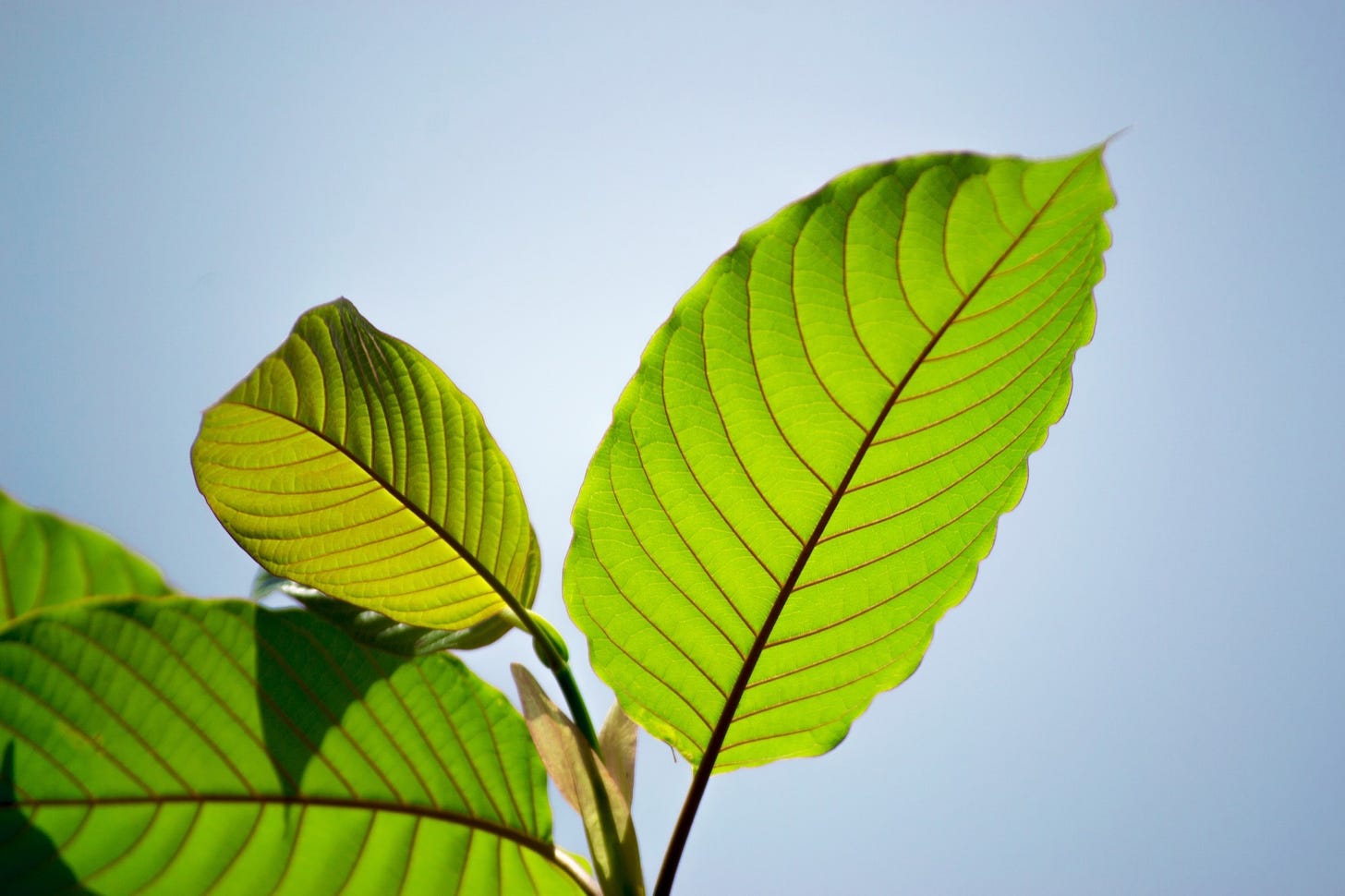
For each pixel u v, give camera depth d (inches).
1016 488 21.5
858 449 21.1
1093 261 20.2
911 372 20.7
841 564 21.6
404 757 21.2
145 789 20.5
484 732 21.4
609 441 21.2
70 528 20.6
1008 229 19.9
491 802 21.3
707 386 20.9
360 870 21.0
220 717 20.7
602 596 21.7
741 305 20.5
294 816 20.9
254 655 20.8
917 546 21.6
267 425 21.6
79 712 20.3
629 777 21.8
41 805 20.3
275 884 20.9
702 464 21.2
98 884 20.5
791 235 20.2
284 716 20.8
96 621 20.3
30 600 20.6
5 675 20.1
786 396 20.9
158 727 20.5
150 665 20.5
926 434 21.0
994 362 20.7
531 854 21.4
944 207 19.9
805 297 20.4
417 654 21.4
